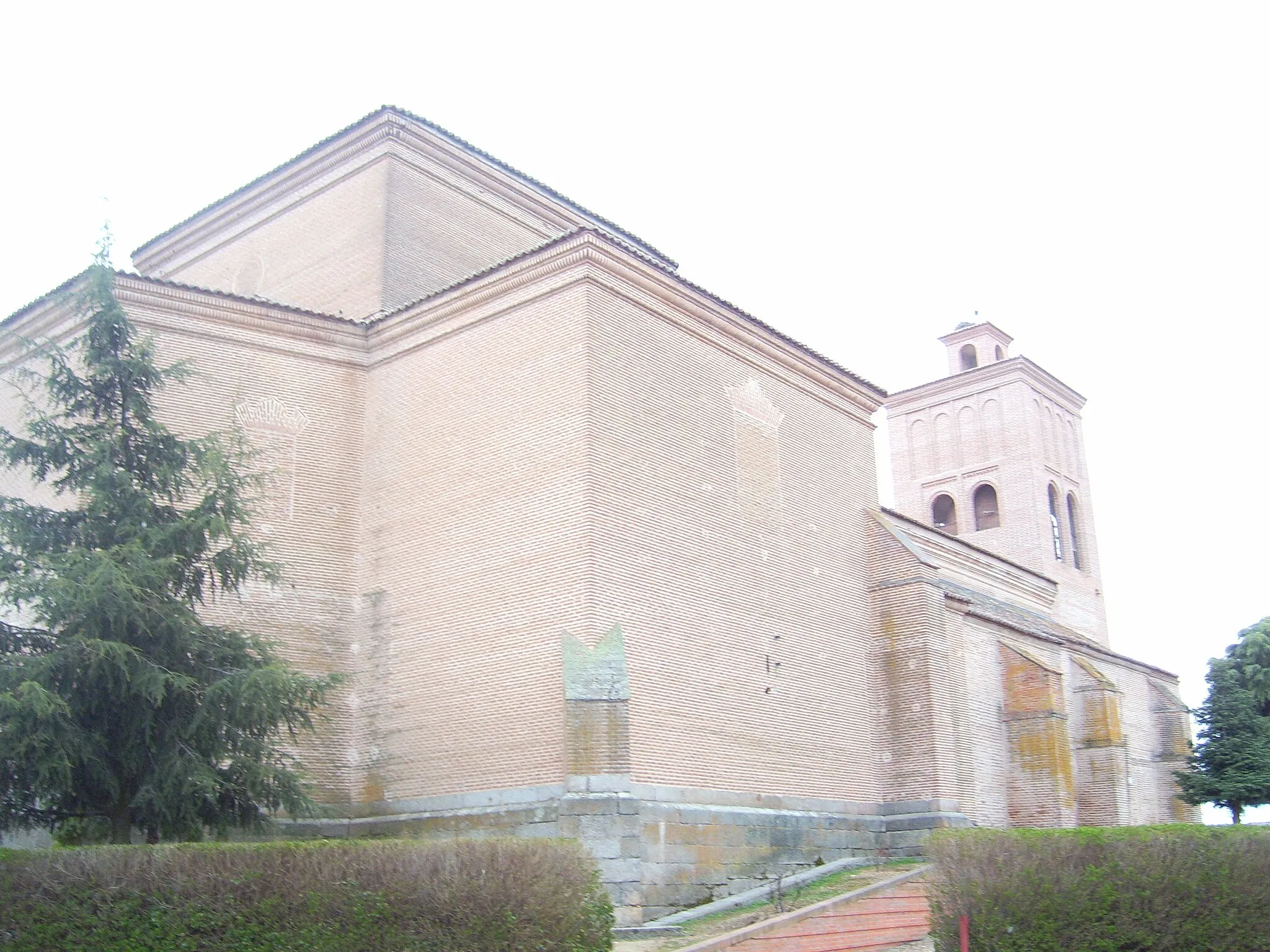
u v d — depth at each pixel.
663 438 23.80
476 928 14.64
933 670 27.64
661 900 20.73
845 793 26.31
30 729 16.27
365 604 24.53
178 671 17.97
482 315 24.39
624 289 23.66
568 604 21.44
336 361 25.83
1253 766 33.69
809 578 27.08
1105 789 34.50
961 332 55.00
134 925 14.35
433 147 29.94
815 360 28.66
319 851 14.62
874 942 18.11
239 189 31.56
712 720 23.11
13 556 17.84
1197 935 15.26
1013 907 15.17
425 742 22.73
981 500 52.06
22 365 24.86
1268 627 35.34
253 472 23.92
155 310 23.84
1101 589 53.12
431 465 24.39
